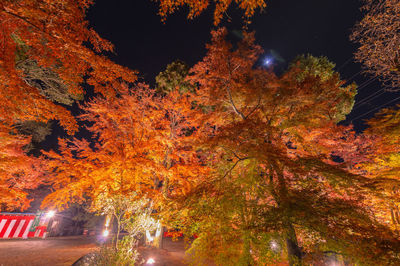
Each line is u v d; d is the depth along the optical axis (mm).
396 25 7930
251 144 6531
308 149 9305
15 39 7918
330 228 5410
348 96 14703
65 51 5785
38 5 4863
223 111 9328
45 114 6266
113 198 10547
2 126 9531
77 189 11141
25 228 18391
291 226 6328
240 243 6570
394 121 7453
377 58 8852
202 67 9258
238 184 7289
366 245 5059
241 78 8445
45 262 9484
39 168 13289
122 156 11289
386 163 9211
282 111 8133
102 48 6199
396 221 8406
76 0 5223
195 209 7480
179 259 12367
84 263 8852
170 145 12898
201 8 5168
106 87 7098
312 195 6039
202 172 11570
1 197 11172
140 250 14023
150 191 10875
